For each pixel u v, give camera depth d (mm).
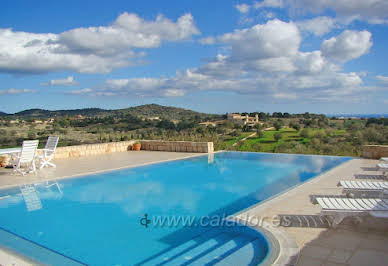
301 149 14906
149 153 11422
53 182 6820
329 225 3488
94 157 10445
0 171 8000
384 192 4125
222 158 10188
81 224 4301
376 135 19484
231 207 5031
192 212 4789
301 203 4469
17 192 6027
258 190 6152
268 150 13812
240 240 3426
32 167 7617
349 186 4523
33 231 4051
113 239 3719
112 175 7648
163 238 3707
